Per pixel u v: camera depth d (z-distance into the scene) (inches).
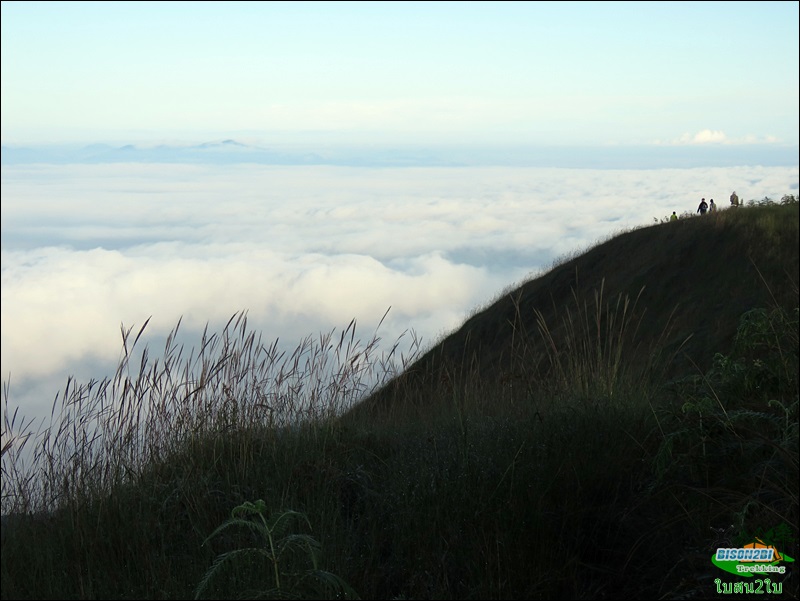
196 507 143.2
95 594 119.6
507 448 156.5
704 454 137.6
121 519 139.8
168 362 169.5
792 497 115.0
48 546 133.3
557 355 225.3
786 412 132.5
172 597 117.2
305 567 120.1
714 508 127.4
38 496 149.0
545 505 134.0
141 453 164.9
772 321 160.6
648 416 167.9
